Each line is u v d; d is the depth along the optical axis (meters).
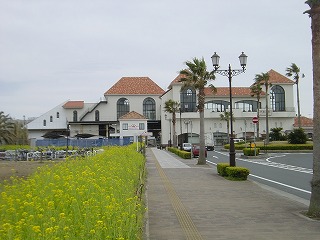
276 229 8.88
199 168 27.23
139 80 88.31
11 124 64.00
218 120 77.69
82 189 6.57
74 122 80.75
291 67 66.00
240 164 32.00
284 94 78.81
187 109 76.44
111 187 7.32
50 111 86.44
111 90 84.62
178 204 12.34
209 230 8.84
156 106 84.81
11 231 4.15
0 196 6.57
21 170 24.67
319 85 10.41
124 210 5.71
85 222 4.73
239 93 78.38
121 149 21.19
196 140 76.38
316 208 10.24
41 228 4.60
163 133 77.12
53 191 6.33
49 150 41.12
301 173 23.91
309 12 10.48
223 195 14.34
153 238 8.06
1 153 40.53
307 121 85.94
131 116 74.50
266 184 18.61
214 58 23.05
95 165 11.20
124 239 4.52
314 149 10.38
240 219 10.03
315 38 10.45
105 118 83.56
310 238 8.02
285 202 12.77
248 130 77.19
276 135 66.00
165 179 19.91
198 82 31.03
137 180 11.29
